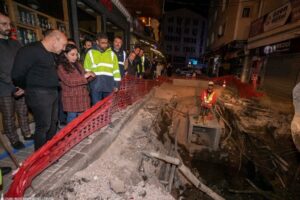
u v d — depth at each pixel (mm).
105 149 3162
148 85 9109
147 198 2523
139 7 10477
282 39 10555
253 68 15375
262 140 6273
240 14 18328
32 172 1918
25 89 2129
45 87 2172
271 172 5273
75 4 5137
